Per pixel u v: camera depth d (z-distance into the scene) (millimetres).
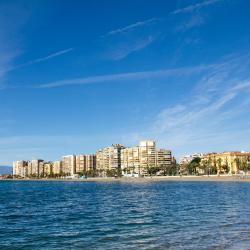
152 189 141000
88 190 148625
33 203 80938
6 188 196750
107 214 54531
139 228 39688
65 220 48562
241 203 68562
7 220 49875
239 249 28359
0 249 30797
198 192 112562
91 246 30953
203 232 35781
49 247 31203
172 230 37656
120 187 171625
